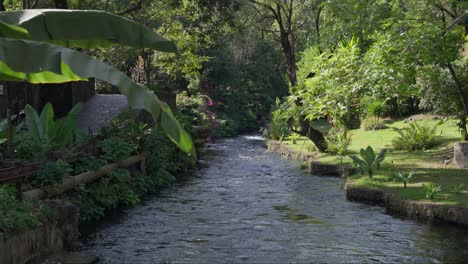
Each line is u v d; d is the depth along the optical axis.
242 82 51.62
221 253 9.56
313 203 14.12
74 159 12.26
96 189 12.81
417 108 30.09
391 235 10.62
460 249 9.59
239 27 27.00
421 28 14.74
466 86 17.39
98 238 10.44
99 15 5.97
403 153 20.80
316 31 26.06
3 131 11.30
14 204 8.28
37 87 19.09
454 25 15.09
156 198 14.98
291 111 18.42
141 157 16.34
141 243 10.16
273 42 50.84
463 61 18.59
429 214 11.66
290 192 15.95
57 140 12.77
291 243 10.19
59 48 4.79
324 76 16.56
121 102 22.50
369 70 14.77
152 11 29.64
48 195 10.38
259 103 54.12
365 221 11.85
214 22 26.73
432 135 21.48
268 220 12.17
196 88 46.66
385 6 16.16
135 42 6.06
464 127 17.98
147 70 31.17
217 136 41.03
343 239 10.41
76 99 21.61
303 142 28.62
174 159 20.73
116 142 14.65
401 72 14.69
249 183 17.86
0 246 7.34
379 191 13.69
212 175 19.83
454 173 15.71
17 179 8.41
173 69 32.97
